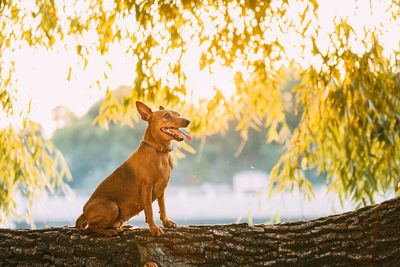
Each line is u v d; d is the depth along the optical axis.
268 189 7.05
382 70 5.99
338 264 4.10
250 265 4.12
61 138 21.20
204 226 4.37
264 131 18.62
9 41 6.02
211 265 4.12
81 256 4.18
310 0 5.84
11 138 6.49
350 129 6.03
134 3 5.71
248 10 5.91
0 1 6.06
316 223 4.34
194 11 5.93
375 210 4.26
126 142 21.64
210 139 20.39
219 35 6.01
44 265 4.15
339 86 6.04
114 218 4.26
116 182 4.32
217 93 6.48
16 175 6.49
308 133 6.54
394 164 6.16
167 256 4.11
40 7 5.95
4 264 4.16
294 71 6.67
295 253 4.15
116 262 4.15
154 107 6.23
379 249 4.08
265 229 4.32
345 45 5.92
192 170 22.38
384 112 5.93
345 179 6.25
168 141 4.41
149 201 4.26
